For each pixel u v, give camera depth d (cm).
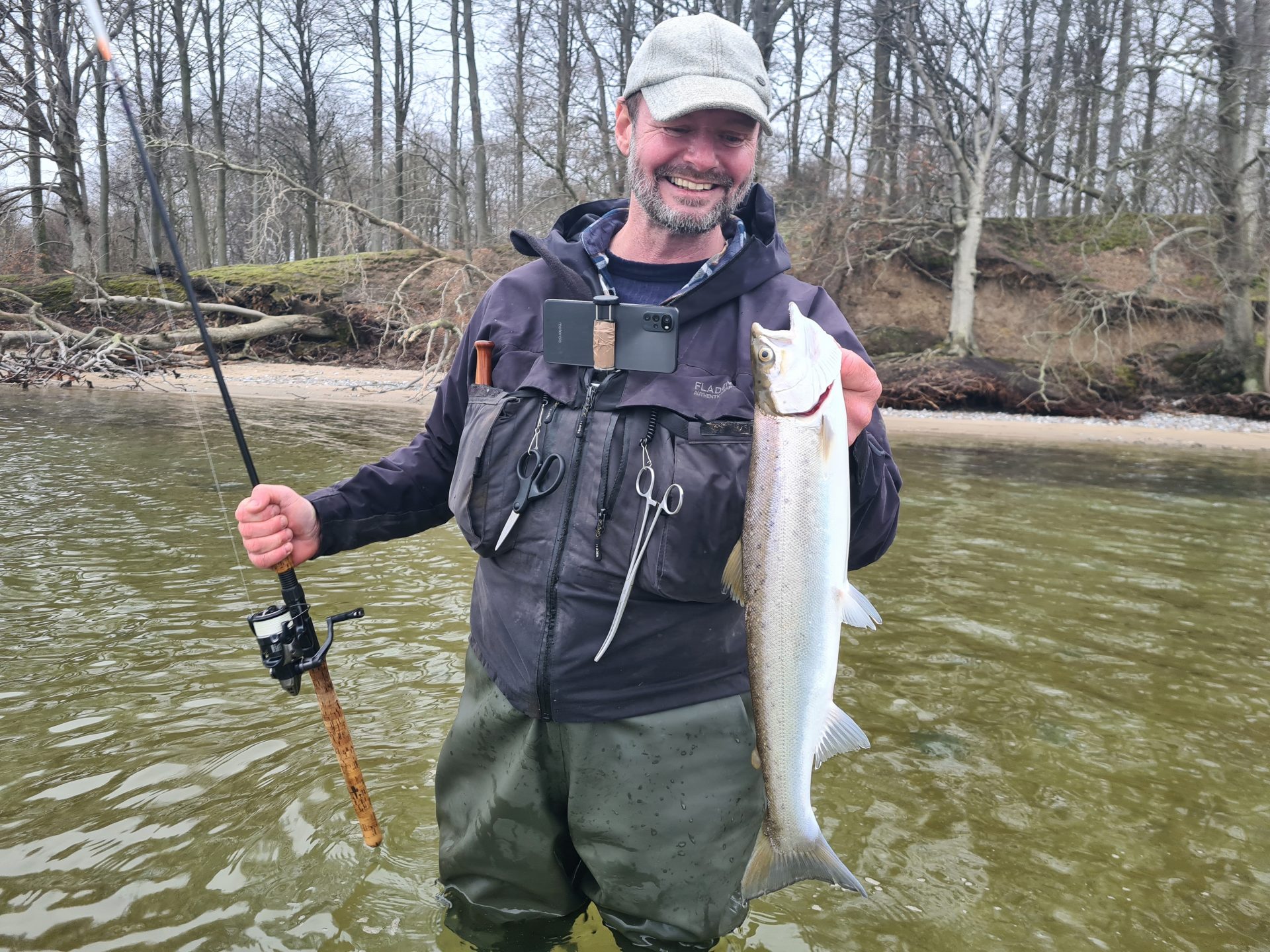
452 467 278
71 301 2539
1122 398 2067
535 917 257
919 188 2467
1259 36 2053
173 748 360
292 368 2241
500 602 236
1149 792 343
